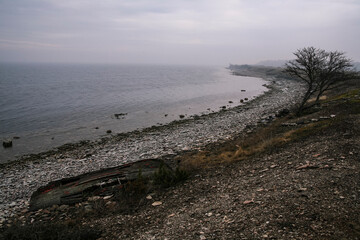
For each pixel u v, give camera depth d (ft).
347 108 79.30
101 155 79.05
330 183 30.04
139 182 40.91
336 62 93.66
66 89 293.43
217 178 41.96
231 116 133.39
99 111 164.66
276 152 49.80
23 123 131.23
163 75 622.54
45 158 79.82
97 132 113.80
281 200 28.12
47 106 180.45
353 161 36.19
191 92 267.59
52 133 112.98
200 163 53.52
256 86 328.49
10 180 62.08
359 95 100.42
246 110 150.20
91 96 234.99
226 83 380.17
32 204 41.37
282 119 97.40
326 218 22.88
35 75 586.45
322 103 111.14
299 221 23.12
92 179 46.50
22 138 105.40
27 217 37.32
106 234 27.86
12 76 526.16
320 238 20.08
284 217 24.29
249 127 97.71
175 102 201.67
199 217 28.32
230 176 41.88
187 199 34.99
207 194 35.63
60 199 41.52
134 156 74.49
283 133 65.92
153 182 43.52
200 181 41.73
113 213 34.04
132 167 51.90
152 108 175.73
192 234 24.50
